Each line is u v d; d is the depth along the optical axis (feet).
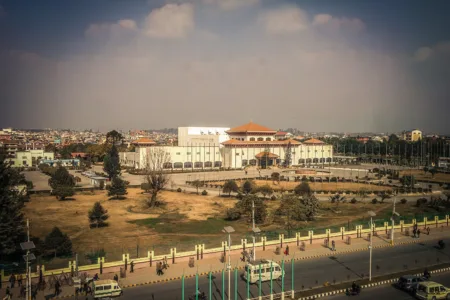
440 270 149.07
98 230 205.46
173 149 514.68
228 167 539.29
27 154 602.85
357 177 403.34
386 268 151.43
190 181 397.39
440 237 199.31
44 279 133.90
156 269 146.72
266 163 540.11
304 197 240.53
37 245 162.71
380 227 206.08
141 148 510.58
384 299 123.13
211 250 163.43
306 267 152.25
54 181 319.68
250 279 134.92
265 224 220.02
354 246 181.16
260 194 320.09
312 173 477.77
